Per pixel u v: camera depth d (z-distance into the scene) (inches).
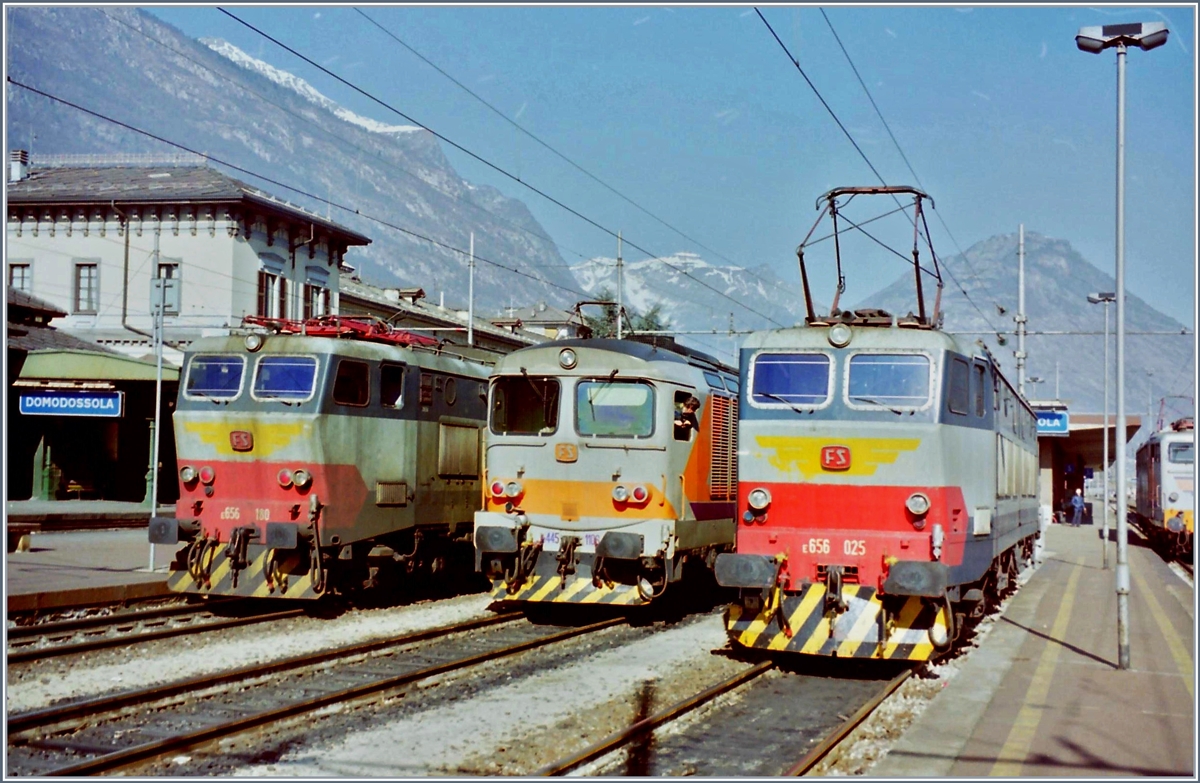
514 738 366.9
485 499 633.6
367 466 649.6
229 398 631.8
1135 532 1817.2
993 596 674.8
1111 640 583.5
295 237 1593.3
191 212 1485.0
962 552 504.4
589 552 607.8
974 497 526.9
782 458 500.4
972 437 526.0
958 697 432.1
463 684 455.2
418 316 1966.0
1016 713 402.9
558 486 614.9
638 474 603.8
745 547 503.2
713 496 669.3
